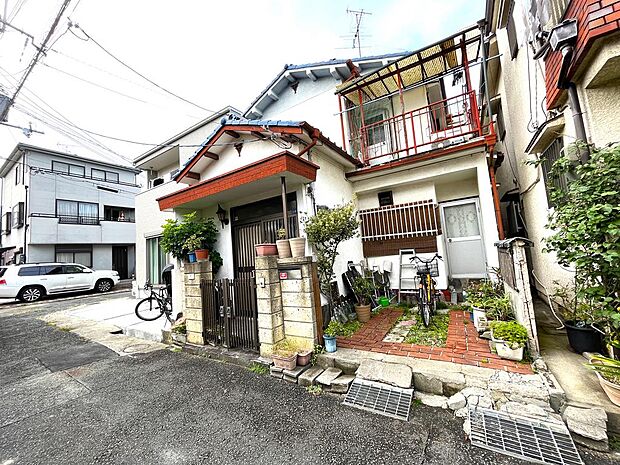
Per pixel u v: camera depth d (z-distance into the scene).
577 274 2.86
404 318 4.81
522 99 5.04
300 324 3.69
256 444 2.22
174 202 5.32
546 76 3.48
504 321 3.27
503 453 1.93
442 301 5.36
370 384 2.82
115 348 4.95
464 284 5.99
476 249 5.96
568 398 2.24
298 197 4.72
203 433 2.40
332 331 3.61
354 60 7.66
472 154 5.23
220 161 5.58
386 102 7.73
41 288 11.27
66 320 7.33
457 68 5.46
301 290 3.70
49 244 14.44
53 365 4.24
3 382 3.69
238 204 5.61
